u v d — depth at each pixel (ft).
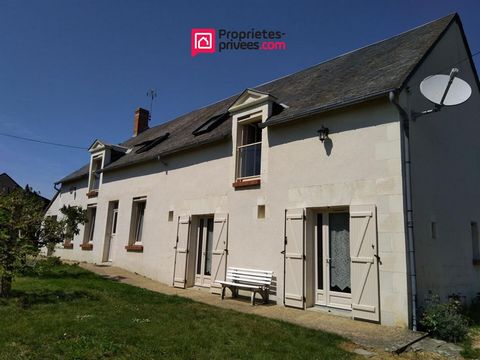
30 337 16.25
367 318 21.84
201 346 16.25
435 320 19.85
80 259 53.47
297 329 19.58
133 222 45.27
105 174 52.39
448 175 28.12
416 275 21.39
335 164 25.18
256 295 29.53
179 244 36.58
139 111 72.13
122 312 21.20
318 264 26.17
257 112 31.83
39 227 28.58
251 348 16.26
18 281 30.48
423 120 25.57
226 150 34.19
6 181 106.83
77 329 17.48
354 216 23.39
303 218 26.37
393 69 26.27
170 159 40.78
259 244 29.17
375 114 23.76
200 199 35.68
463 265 28.04
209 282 34.06
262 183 29.94
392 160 22.45
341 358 15.56
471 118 34.14
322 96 28.91
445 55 30.42
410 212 21.72
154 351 15.33
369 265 22.24
